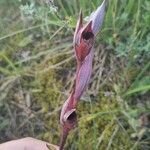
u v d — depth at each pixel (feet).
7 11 1.33
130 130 1.10
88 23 0.41
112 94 1.15
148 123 1.10
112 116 1.12
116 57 1.20
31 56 1.25
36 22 1.29
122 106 1.12
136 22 1.16
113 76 1.18
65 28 1.26
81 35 0.42
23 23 1.29
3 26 1.30
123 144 1.10
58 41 1.26
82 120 1.13
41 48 1.26
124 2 1.21
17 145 0.97
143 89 1.10
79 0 1.26
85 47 0.43
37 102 1.19
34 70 1.23
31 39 1.27
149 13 1.18
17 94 1.21
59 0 1.23
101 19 0.41
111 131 1.11
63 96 1.18
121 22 1.21
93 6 1.18
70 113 0.44
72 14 1.24
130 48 1.15
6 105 1.20
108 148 1.09
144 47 1.13
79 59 0.44
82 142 1.11
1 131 1.18
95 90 1.16
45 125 1.16
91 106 1.12
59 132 1.15
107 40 1.20
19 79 1.22
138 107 1.13
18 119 1.18
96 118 1.13
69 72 1.21
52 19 1.25
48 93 1.19
